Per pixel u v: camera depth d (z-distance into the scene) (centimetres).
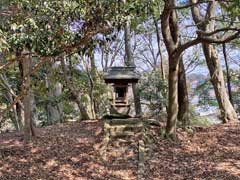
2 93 1448
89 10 533
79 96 1504
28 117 945
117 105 985
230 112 1103
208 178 725
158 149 882
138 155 850
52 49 528
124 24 555
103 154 866
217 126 1044
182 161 817
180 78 1059
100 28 557
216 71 1087
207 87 1770
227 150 858
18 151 874
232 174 733
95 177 764
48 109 1490
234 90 1789
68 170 792
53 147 904
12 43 475
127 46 1394
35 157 847
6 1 523
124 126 951
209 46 1073
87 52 614
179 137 945
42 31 501
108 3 532
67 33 536
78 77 1636
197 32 790
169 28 902
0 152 855
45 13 507
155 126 1016
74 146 910
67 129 1095
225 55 1581
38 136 983
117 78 970
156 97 1311
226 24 1132
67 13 519
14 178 753
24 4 505
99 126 1088
